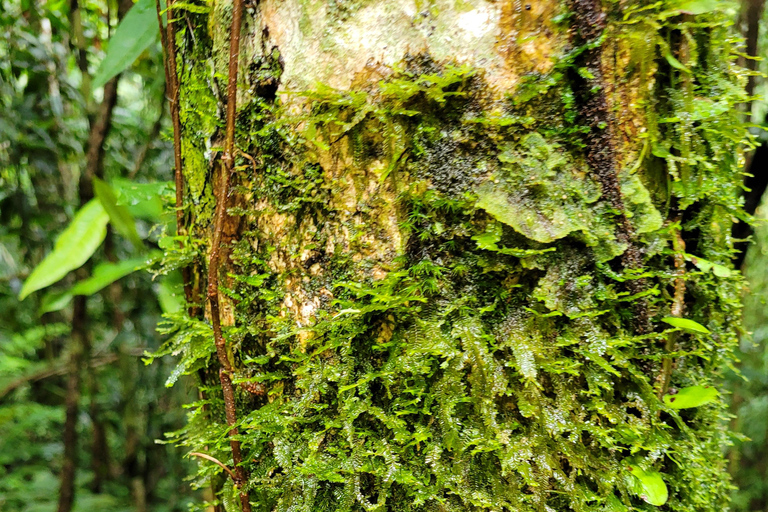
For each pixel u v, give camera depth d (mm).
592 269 404
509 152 398
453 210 403
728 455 1748
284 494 409
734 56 430
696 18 411
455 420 396
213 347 436
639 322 411
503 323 404
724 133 420
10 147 1137
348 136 406
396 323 406
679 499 424
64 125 1206
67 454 925
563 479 396
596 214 403
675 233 415
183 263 470
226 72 429
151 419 1824
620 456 410
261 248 429
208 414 469
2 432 1663
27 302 1548
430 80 389
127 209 537
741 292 458
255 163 423
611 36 400
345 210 412
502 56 397
